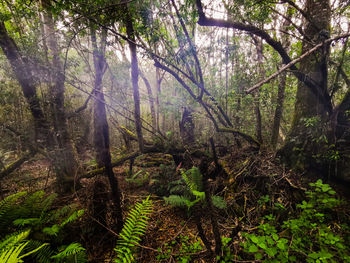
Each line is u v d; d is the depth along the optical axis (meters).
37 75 3.32
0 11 2.90
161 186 4.21
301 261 1.82
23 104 4.43
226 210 3.01
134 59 3.05
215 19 2.39
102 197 2.72
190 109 4.77
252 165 3.46
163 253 2.45
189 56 2.86
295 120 3.29
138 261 2.35
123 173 5.52
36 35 3.11
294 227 2.05
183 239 2.68
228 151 4.55
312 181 2.81
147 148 4.41
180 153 4.60
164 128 7.33
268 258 1.84
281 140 5.37
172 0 2.33
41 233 2.36
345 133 2.73
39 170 5.57
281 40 4.06
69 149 4.11
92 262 2.34
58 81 3.74
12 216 2.58
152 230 2.97
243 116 4.13
